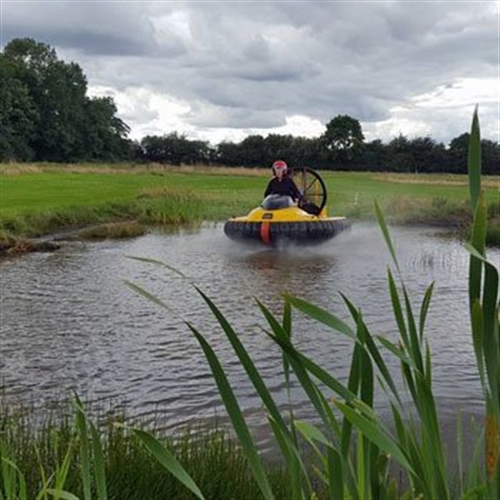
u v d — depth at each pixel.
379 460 1.20
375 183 45.47
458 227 23.62
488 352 0.91
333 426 1.07
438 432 1.02
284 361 1.22
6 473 1.73
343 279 13.14
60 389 6.48
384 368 1.10
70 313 9.95
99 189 34.44
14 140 80.50
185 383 6.65
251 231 17.20
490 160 54.34
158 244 19.11
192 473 3.70
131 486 3.46
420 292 11.73
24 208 23.05
